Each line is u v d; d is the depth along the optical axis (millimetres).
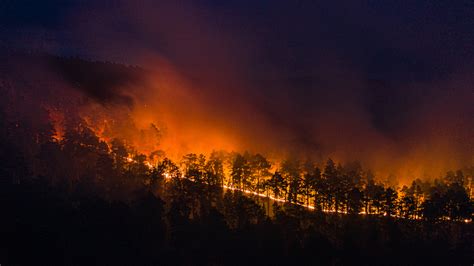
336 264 55812
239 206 61750
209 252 55250
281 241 56438
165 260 54188
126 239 54781
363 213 71750
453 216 65812
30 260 51000
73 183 70062
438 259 57344
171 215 58344
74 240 53969
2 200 58812
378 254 57500
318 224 62281
